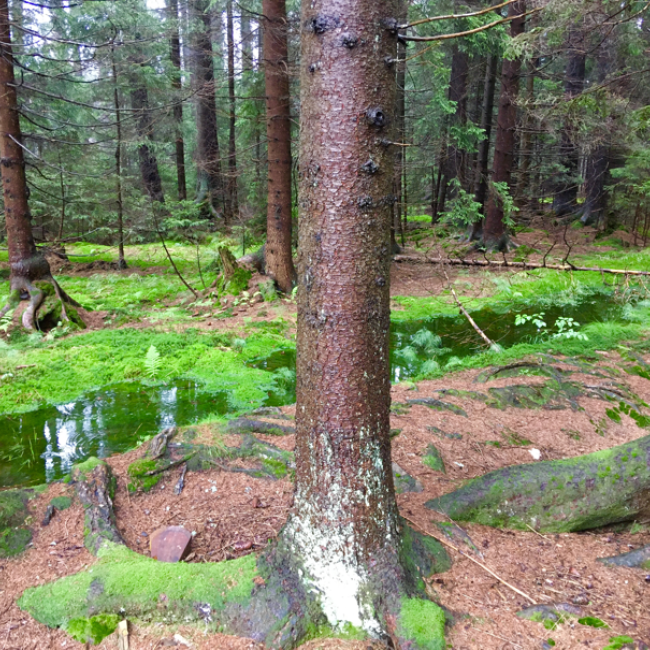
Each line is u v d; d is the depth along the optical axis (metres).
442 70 12.46
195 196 18.14
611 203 17.78
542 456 4.14
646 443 3.16
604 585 2.52
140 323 8.91
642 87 8.82
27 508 3.07
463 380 5.80
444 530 2.82
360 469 2.23
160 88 14.20
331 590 2.22
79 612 2.29
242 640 2.15
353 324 2.08
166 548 2.76
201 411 5.72
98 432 5.21
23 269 8.43
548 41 7.06
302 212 2.11
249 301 9.98
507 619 2.23
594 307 10.12
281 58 9.62
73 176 14.37
